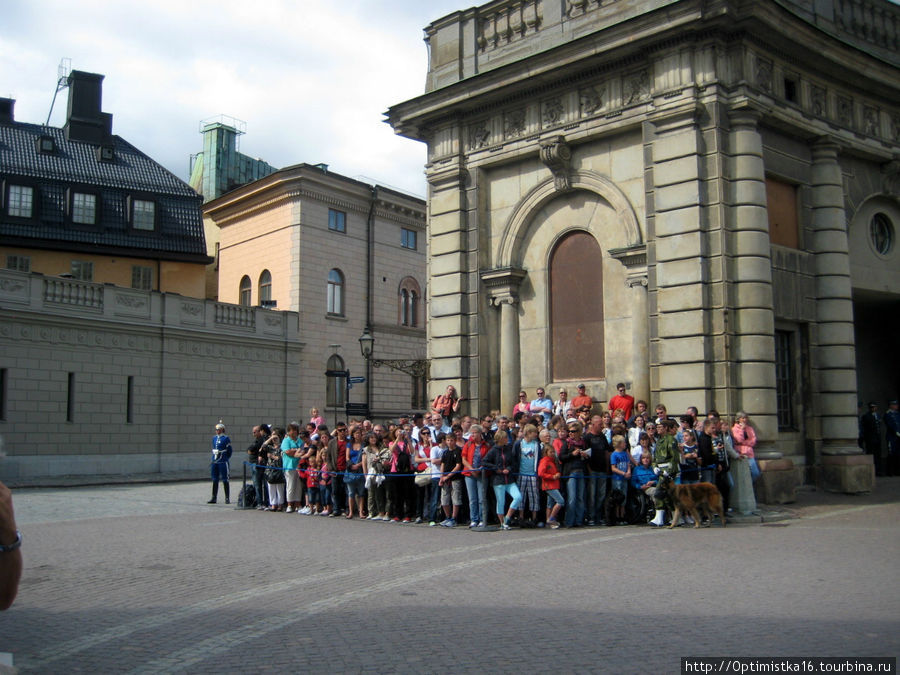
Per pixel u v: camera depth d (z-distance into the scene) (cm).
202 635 716
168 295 3372
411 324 4766
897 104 2112
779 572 944
